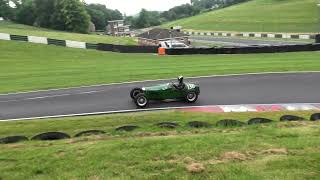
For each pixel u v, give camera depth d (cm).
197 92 1805
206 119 1484
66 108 1788
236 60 3250
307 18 8431
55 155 827
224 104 1761
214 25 10150
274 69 2594
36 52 4659
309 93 1938
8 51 4628
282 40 6334
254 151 798
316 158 742
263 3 11819
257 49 3841
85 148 863
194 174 688
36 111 1756
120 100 1892
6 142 1096
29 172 736
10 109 1812
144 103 1734
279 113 1571
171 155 785
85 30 10806
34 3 11444
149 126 1254
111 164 752
